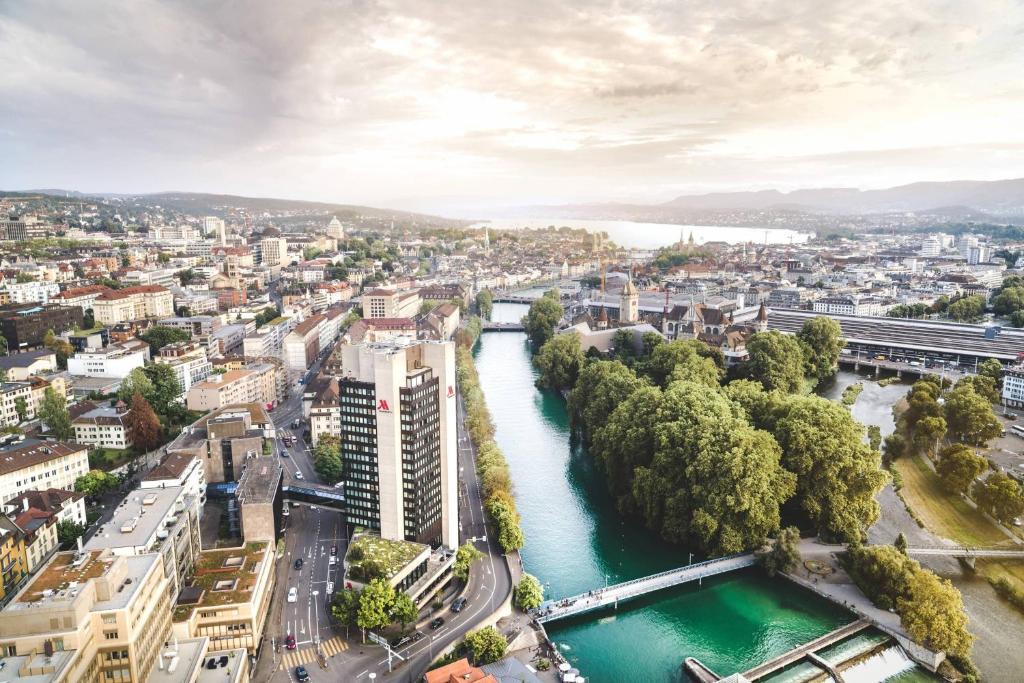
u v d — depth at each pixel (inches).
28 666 6609.3
